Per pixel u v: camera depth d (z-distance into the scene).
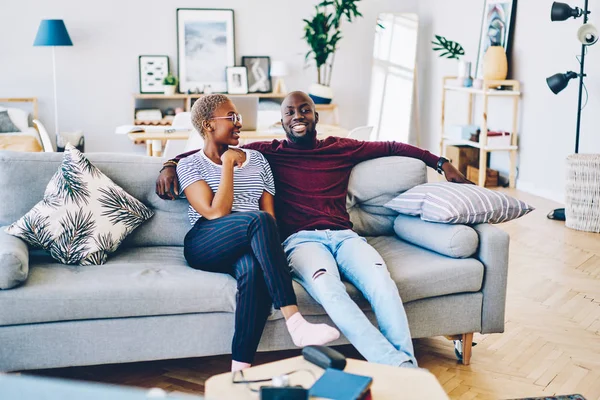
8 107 7.07
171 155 4.72
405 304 2.59
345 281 2.61
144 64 7.29
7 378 1.38
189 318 2.43
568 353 2.86
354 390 1.52
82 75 7.23
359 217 3.06
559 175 5.78
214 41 7.45
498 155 6.61
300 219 2.82
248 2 7.50
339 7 7.22
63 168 2.69
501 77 6.16
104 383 2.58
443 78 6.88
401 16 7.71
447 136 6.79
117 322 2.38
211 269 2.57
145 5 7.25
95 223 2.63
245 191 2.76
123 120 7.38
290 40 7.68
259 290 2.40
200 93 7.43
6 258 2.29
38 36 6.60
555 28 5.69
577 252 4.36
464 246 2.65
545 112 5.89
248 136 4.64
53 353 2.35
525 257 4.26
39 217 2.58
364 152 3.07
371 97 7.88
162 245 2.92
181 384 2.57
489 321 2.69
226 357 2.83
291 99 2.92
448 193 2.75
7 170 2.76
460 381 2.60
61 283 2.37
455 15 7.23
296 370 1.71
